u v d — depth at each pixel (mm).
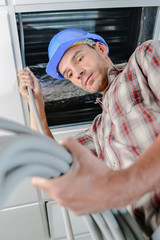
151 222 679
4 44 989
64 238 1392
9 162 266
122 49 1239
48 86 1246
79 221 1382
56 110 1331
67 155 362
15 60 1071
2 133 1064
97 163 388
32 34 1068
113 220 540
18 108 1169
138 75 886
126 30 1168
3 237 1457
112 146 942
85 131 1220
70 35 1050
